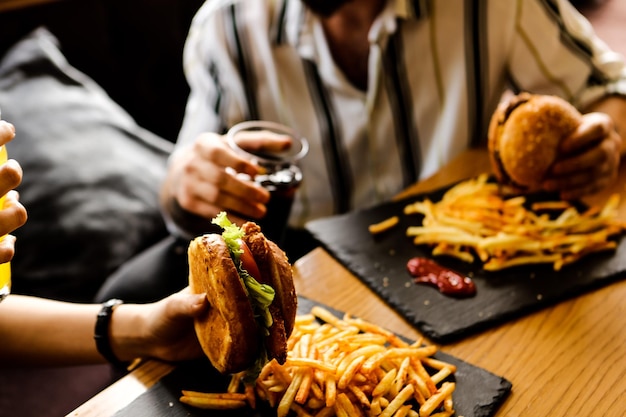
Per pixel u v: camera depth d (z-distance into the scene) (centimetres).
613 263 78
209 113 118
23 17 135
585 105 108
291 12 112
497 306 72
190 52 122
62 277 115
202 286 56
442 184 96
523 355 66
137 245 124
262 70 115
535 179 85
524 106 84
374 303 74
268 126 92
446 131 113
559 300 73
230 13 115
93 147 128
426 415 57
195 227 95
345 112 114
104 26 142
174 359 65
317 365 58
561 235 80
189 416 59
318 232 86
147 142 139
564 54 110
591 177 86
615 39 209
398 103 113
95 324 67
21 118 125
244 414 59
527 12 110
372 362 59
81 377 99
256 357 54
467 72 111
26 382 98
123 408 60
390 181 117
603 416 59
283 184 83
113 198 124
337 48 112
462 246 82
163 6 144
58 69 134
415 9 107
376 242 83
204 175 86
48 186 119
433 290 75
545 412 60
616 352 66
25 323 70
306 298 74
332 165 116
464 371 63
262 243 55
